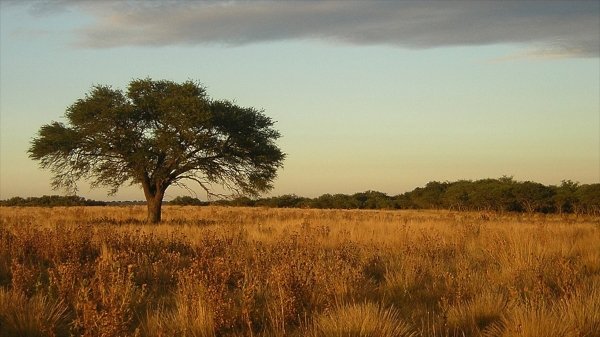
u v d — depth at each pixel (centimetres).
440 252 1355
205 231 1731
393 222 2398
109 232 1456
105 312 656
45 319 701
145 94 3028
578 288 848
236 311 756
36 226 1592
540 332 653
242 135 3064
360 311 700
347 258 1167
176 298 834
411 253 1284
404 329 667
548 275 1036
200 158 3030
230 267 988
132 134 2955
